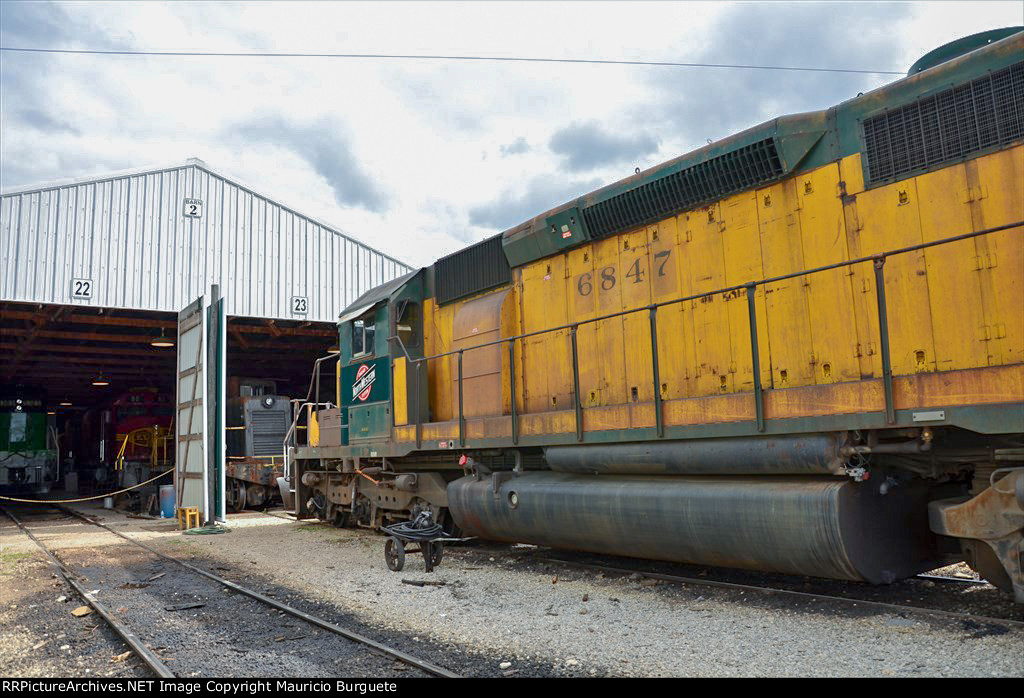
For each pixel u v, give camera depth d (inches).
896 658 170.7
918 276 204.8
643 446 260.4
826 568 207.5
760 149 243.3
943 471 212.1
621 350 293.4
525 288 344.8
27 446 1032.8
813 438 210.2
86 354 922.1
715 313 259.0
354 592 282.7
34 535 537.6
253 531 518.9
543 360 331.3
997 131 192.1
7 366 968.9
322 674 181.5
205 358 574.9
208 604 269.0
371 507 452.8
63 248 615.8
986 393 173.2
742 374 248.8
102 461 1061.1
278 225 727.1
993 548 180.5
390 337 406.3
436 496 383.2
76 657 207.5
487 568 324.8
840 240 225.0
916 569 217.8
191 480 586.6
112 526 595.5
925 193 205.6
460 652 196.9
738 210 254.8
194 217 681.6
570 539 293.0
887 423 191.0
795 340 234.1
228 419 822.5
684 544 245.8
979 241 192.7
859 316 218.1
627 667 177.0
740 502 223.9
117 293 636.1
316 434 528.1
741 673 167.8
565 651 192.5
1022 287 183.3
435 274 408.2
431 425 366.3
